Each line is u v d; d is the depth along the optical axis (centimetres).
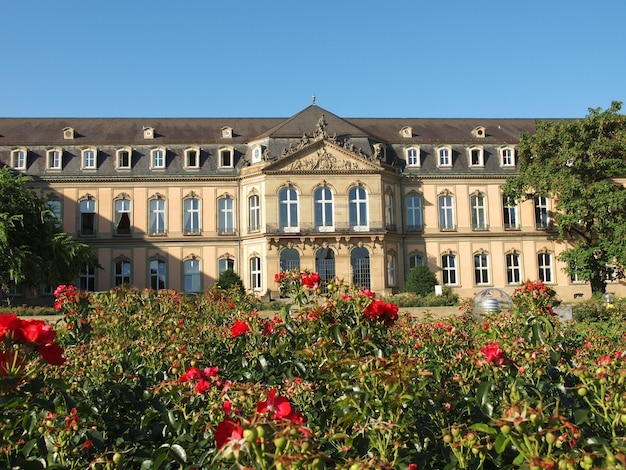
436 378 821
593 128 4691
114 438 755
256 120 5841
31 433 657
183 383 718
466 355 860
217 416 636
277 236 4803
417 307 3688
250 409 625
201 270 5122
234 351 1078
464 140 5538
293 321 988
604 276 4859
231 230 5159
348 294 935
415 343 1124
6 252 3694
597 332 1459
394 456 588
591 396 726
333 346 870
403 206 5309
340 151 4984
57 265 3959
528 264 5422
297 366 876
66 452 639
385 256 4950
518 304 1083
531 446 511
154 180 5153
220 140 5334
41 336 555
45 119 5625
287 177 4919
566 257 4753
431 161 5422
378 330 933
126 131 5447
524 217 5469
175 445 640
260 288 4931
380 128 5744
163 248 5122
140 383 832
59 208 5059
